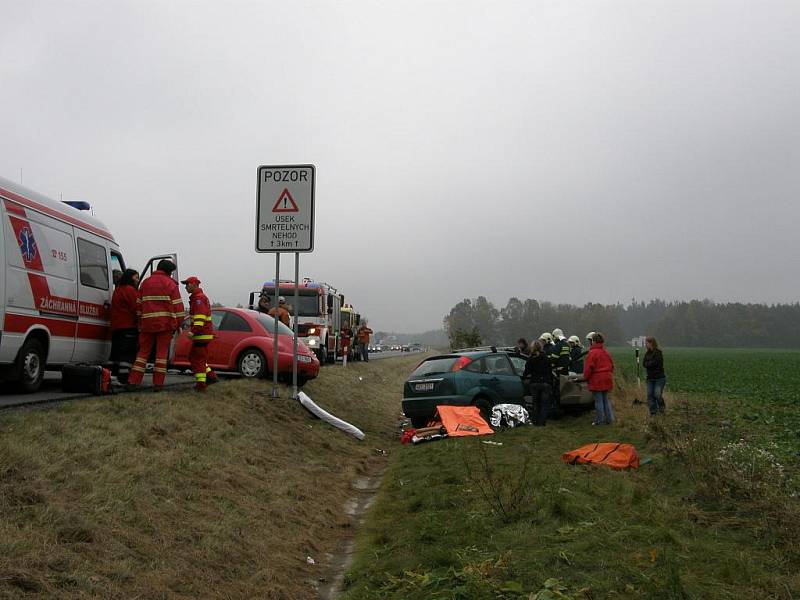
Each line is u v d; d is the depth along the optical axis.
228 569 4.98
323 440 10.77
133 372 10.18
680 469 7.59
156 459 6.56
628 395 18.55
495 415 12.86
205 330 10.80
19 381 9.48
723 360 71.00
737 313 175.88
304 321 25.11
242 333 13.95
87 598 3.81
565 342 15.42
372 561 5.55
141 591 4.15
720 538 5.39
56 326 10.04
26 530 4.24
